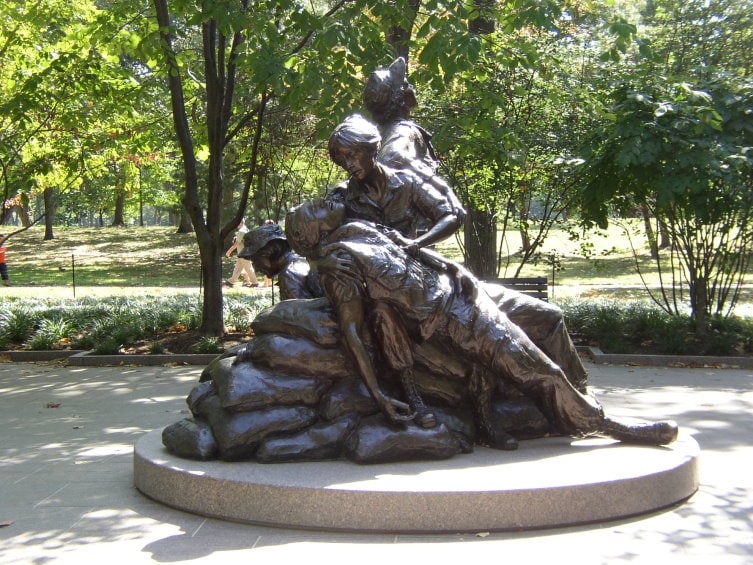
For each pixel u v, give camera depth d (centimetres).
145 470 529
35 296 1917
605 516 467
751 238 1262
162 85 1466
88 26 1277
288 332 544
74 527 482
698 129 1101
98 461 637
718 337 1171
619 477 473
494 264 1547
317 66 1024
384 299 522
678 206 1212
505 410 563
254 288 2098
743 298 1786
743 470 586
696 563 413
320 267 531
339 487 456
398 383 543
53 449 681
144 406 870
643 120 1131
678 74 1396
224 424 520
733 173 1095
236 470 495
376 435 507
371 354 536
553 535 450
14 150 1391
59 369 1146
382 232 554
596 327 1255
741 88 1156
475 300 543
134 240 3431
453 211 570
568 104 1342
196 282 2467
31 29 1370
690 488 516
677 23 1513
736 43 1497
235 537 454
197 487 488
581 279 2381
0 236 2252
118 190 2861
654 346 1204
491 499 449
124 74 1345
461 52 975
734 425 739
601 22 1508
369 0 1032
